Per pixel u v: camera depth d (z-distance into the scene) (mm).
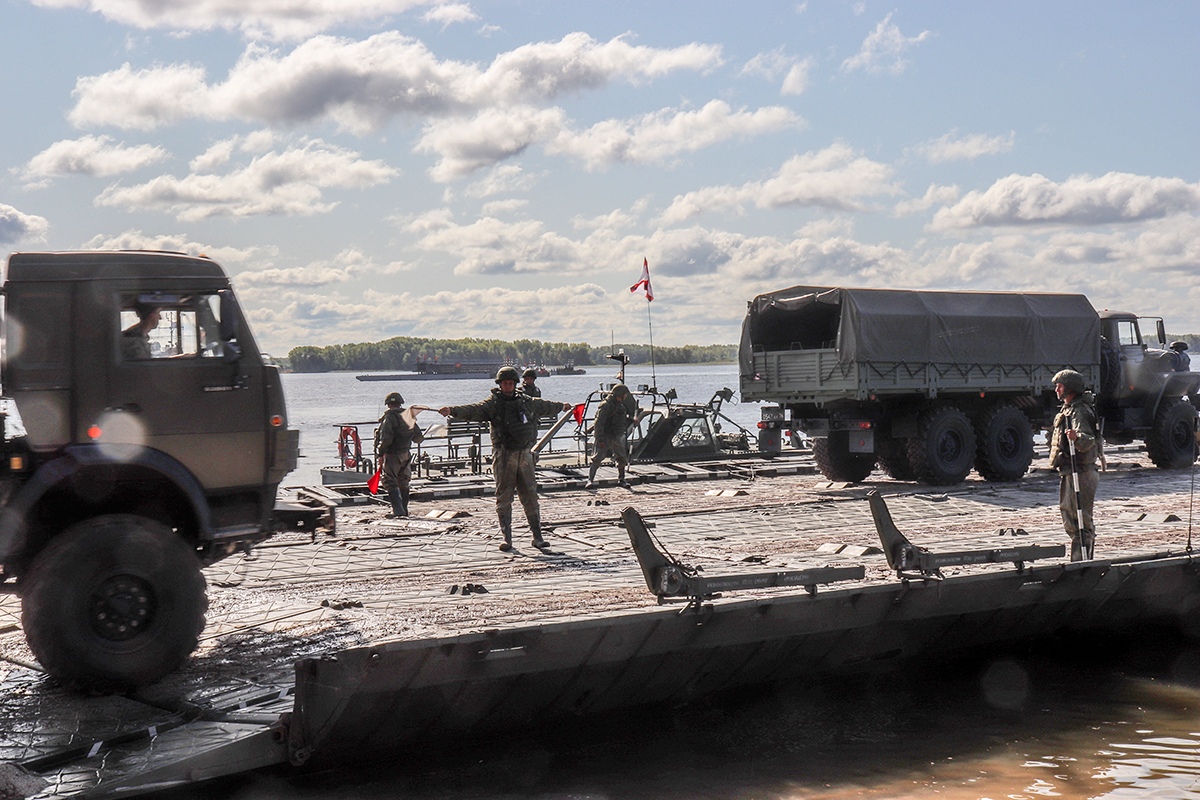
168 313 6770
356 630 7496
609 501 15266
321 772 6074
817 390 16891
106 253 6652
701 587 6828
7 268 6445
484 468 19594
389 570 9977
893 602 7711
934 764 6316
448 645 5980
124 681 6227
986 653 8828
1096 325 18750
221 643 7320
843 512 13734
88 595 6164
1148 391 19359
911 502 14703
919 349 16797
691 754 6508
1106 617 9156
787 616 7250
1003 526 12219
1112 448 24984
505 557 10609
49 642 6074
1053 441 9641
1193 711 7391
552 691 6629
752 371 17891
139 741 5613
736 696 7676
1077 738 6816
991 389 17641
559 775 6148
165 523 7027
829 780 6062
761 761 6391
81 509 6789
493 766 6293
